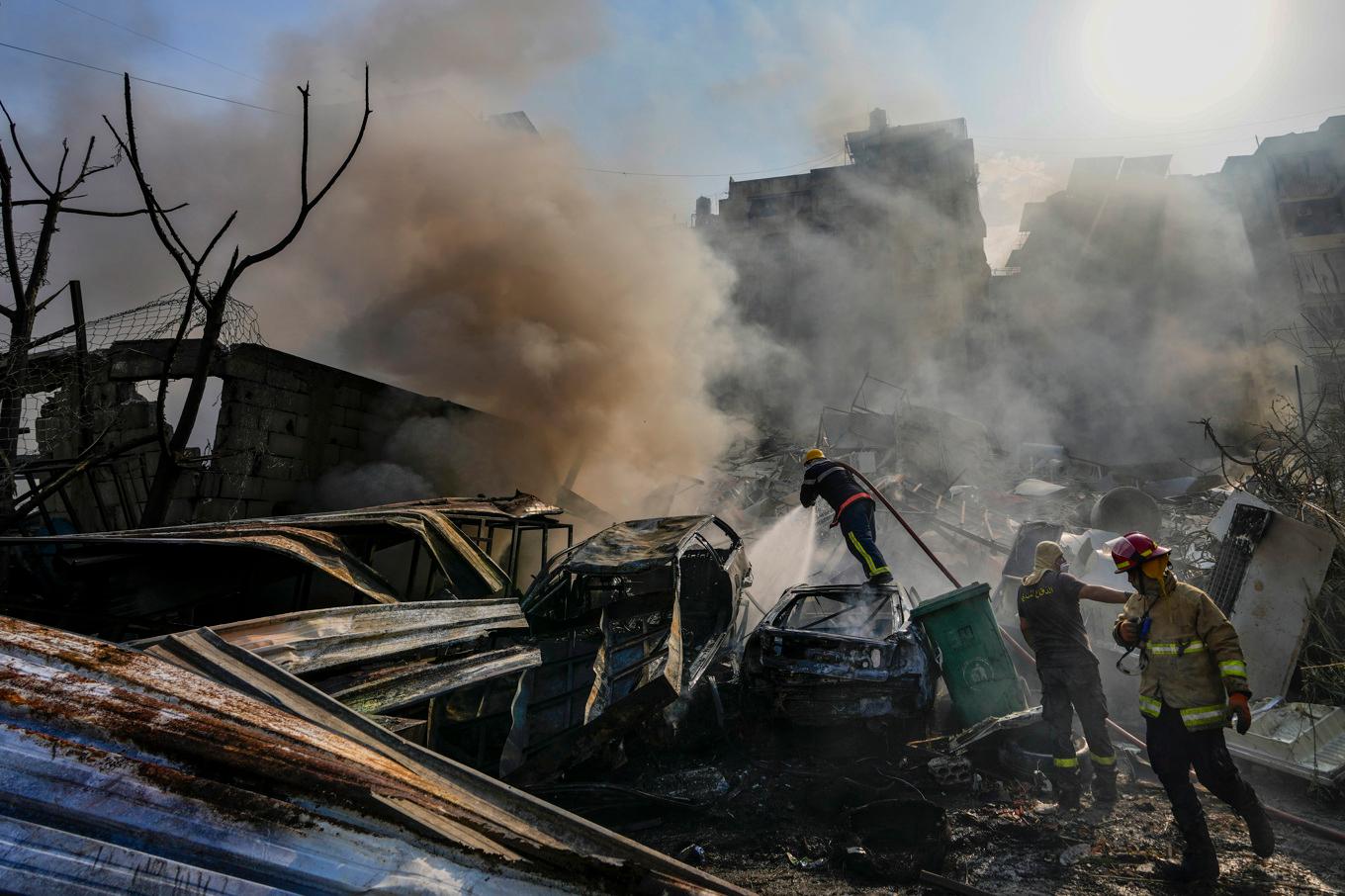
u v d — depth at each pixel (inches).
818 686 195.6
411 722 146.2
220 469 284.5
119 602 198.5
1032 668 258.1
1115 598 157.9
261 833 61.9
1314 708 183.6
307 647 139.6
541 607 233.1
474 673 167.3
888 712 190.4
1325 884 123.9
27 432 243.8
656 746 196.9
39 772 59.3
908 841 142.4
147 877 56.1
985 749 183.8
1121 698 231.6
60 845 55.4
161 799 61.0
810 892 127.6
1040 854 139.0
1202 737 128.4
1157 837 144.5
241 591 194.1
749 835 152.2
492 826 76.9
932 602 197.2
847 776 179.5
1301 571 207.5
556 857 74.7
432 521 233.9
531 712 188.2
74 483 339.3
